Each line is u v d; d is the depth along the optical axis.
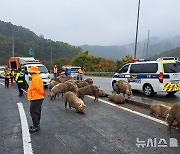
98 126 8.03
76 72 29.48
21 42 98.75
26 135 7.23
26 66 21.20
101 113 9.92
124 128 7.72
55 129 7.80
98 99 13.46
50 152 5.91
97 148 6.11
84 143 6.48
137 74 14.99
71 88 14.39
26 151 6.01
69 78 19.98
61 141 6.67
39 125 7.94
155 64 13.88
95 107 11.18
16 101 13.79
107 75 38.72
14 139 6.90
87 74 42.62
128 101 12.16
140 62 14.98
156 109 9.16
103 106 11.39
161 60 13.93
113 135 7.07
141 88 14.74
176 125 7.71
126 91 13.02
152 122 8.34
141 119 8.77
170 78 13.57
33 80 7.59
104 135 7.09
